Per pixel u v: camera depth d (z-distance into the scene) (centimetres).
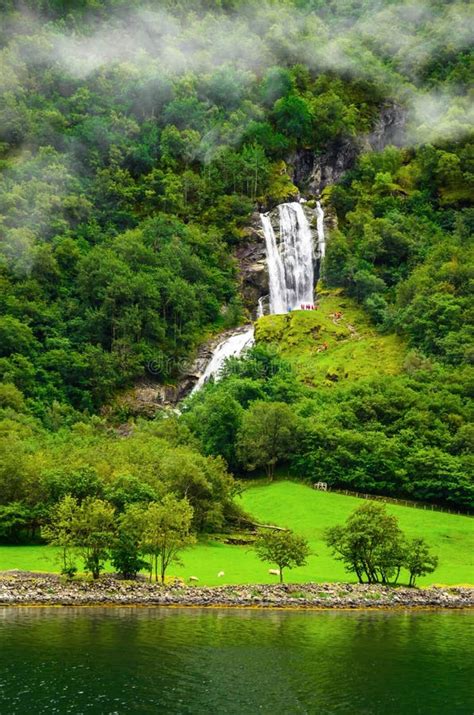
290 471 11938
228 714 3722
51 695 3841
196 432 12938
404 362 15288
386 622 5812
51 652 4516
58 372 16038
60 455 9419
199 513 8981
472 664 4669
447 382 14050
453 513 10606
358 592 6806
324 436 11744
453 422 12400
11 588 6094
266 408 12062
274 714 3750
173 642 4853
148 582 6606
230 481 9512
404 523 9762
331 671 4438
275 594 6525
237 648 4809
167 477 9000
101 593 6150
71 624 5212
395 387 13275
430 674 4450
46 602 5866
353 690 4141
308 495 10838
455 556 8756
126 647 4678
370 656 4766
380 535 7194
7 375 14888
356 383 14038
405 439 11800
